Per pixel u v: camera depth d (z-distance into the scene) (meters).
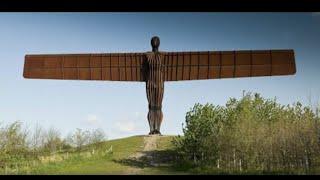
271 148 37.75
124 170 39.69
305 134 36.91
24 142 47.53
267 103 46.84
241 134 39.03
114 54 52.00
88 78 52.50
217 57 50.94
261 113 45.91
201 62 51.00
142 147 53.66
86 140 60.53
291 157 37.00
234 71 50.81
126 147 54.97
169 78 51.34
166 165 42.78
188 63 51.03
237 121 40.44
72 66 52.56
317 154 36.53
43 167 40.69
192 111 44.41
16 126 46.34
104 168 41.19
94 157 48.31
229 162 39.34
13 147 46.00
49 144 56.53
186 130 44.06
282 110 46.34
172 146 52.09
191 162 42.47
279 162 37.28
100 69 52.16
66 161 45.31
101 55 52.25
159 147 52.56
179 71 51.12
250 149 38.56
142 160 46.12
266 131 38.62
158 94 50.78
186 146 43.72
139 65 51.50
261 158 38.06
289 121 40.72
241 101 44.50
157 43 51.09
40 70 52.84
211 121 43.03
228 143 39.56
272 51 50.59
